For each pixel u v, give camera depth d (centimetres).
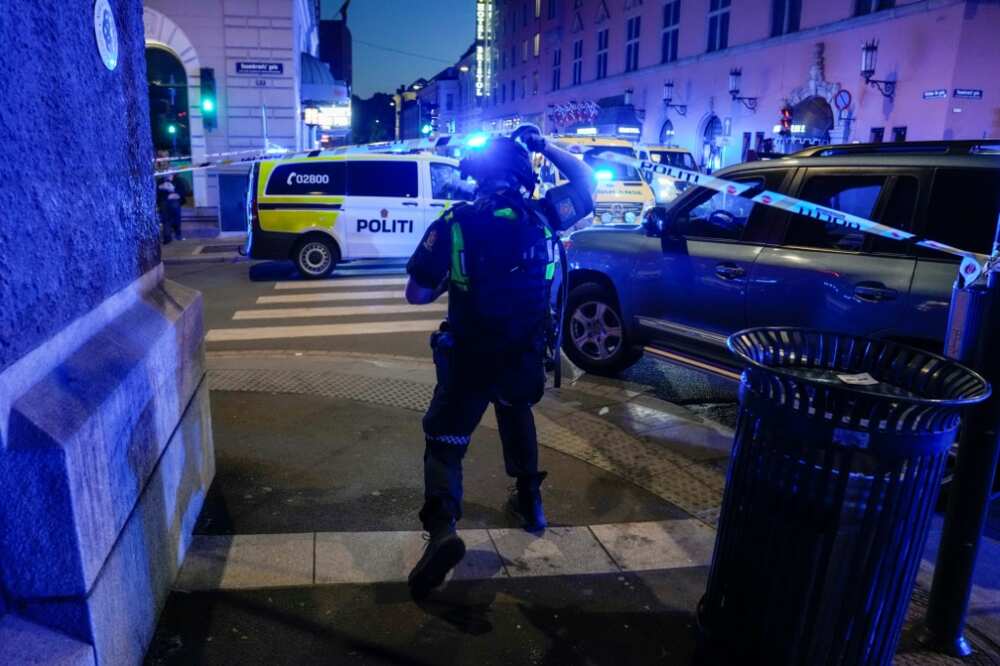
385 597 271
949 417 202
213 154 1928
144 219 284
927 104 1919
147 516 235
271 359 623
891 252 409
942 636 254
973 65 1850
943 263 386
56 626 179
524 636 254
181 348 288
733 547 231
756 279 468
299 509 335
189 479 300
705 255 504
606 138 1560
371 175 1070
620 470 399
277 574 280
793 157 473
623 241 569
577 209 295
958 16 1823
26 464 168
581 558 306
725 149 2702
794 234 459
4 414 165
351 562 291
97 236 228
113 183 244
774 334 255
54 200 193
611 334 590
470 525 331
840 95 2181
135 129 273
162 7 1862
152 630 239
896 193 412
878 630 216
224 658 234
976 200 384
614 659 246
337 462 390
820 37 2245
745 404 226
